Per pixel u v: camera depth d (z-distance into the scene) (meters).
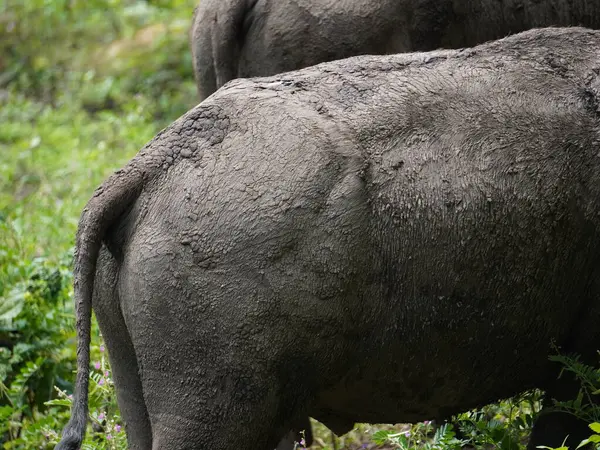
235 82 9.05
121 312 8.76
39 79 27.27
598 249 9.04
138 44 27.88
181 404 8.45
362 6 12.66
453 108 8.84
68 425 8.32
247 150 8.51
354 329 8.59
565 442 9.60
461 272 8.68
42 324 13.06
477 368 9.09
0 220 15.97
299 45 12.77
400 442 9.67
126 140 22.36
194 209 8.41
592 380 9.17
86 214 8.59
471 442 10.44
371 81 8.92
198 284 8.34
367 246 8.48
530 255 8.82
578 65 9.21
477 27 13.06
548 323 9.11
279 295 8.34
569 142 8.90
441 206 8.59
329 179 8.41
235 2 12.87
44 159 21.53
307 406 8.75
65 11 29.84
